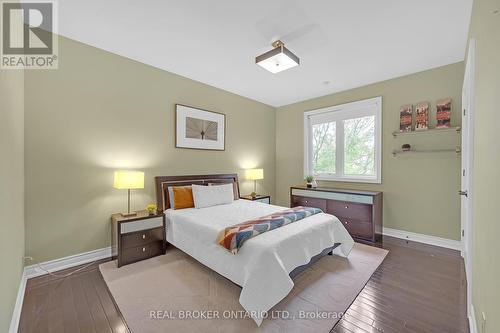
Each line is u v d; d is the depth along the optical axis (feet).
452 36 7.70
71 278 7.16
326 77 11.38
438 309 5.67
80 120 8.20
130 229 8.25
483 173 4.09
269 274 5.44
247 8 6.41
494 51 3.36
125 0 6.10
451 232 9.77
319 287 6.68
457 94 9.57
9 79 5.19
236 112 14.15
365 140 12.61
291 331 4.94
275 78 11.57
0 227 4.23
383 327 5.06
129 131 9.48
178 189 10.31
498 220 3.10
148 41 8.18
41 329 4.99
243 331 4.93
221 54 9.12
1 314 4.15
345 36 7.76
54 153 7.65
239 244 5.98
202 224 7.68
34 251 7.25
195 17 6.82
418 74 10.61
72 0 6.06
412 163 10.80
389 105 11.52
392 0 6.03
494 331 3.23
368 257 8.80
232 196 11.91
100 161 8.68
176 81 11.10
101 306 5.79
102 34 7.75
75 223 8.09
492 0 3.48
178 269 7.82
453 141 9.68
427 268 7.88
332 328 5.03
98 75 8.62
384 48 8.54
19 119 6.36
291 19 6.88
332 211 12.13
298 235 6.70
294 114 15.89
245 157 14.78
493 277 3.31
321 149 14.60
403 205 11.09
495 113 3.31
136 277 7.24
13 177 5.53
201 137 12.19
